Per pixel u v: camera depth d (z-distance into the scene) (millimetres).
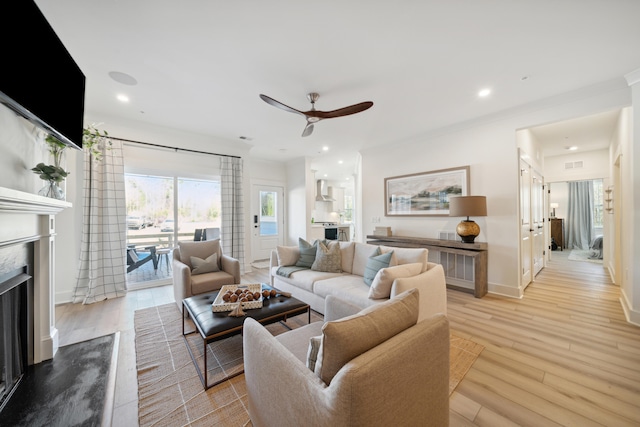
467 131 3809
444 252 4109
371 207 5242
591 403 1542
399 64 2357
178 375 1850
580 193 7844
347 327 918
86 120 3443
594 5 1680
